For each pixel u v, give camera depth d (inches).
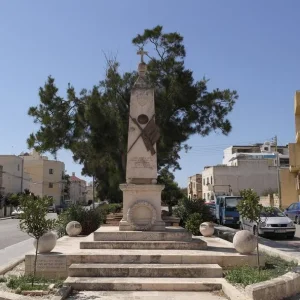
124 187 506.3
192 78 823.7
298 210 1254.9
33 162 3405.5
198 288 352.8
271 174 2571.4
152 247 450.9
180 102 807.1
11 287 343.0
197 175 3221.0
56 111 825.5
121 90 813.9
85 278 370.6
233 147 3297.2
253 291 301.4
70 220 723.4
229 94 839.1
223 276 381.7
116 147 802.8
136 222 497.0
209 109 839.1
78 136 839.1
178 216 816.9
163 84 805.2
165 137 805.9
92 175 1252.5
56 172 3474.4
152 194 508.1
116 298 323.9
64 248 469.1
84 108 807.1
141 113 543.8
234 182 2561.5
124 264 396.5
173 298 325.7
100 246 451.8
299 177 1710.1
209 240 566.9
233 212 1121.4
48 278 388.2
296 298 325.1
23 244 740.0
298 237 896.3
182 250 444.8
